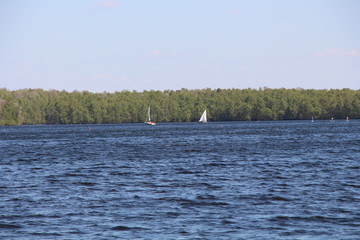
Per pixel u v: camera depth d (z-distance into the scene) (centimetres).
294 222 7344
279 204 8481
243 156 17100
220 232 6919
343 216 7612
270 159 15862
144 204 8619
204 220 7525
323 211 7925
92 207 8406
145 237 6744
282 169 13088
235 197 9112
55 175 12506
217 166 14025
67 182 11206
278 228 7062
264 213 7869
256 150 19775
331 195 9181
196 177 11750
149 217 7731
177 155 17938
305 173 12212
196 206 8419
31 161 16675
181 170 13162
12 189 10269
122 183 10950
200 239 6638
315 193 9406
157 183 10888
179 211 8081
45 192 9869
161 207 8369
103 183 10981
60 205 8581
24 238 6756
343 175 11762
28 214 7938
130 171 13125
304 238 6631
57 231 7044
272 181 10950
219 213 7919
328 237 6656
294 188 9994
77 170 13550
